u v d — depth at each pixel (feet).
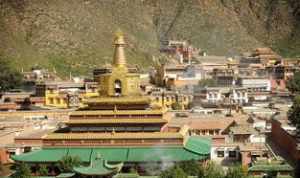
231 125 586.86
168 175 349.20
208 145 458.50
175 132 428.15
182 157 404.36
